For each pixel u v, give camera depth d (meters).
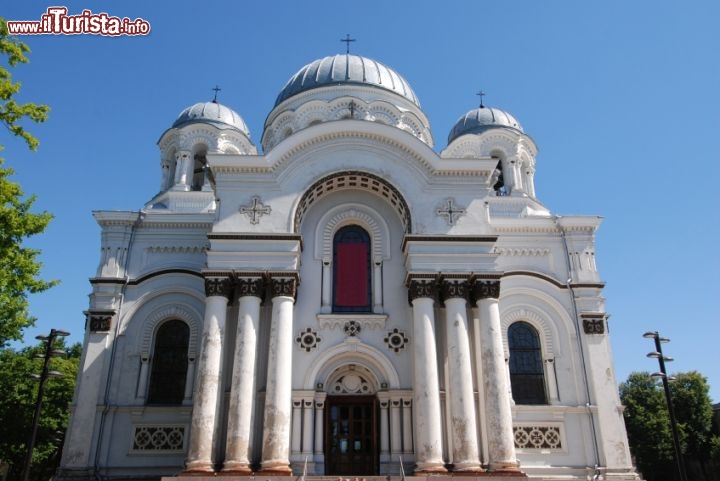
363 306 21.80
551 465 20.61
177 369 22.05
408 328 21.22
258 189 21.61
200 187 28.98
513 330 22.83
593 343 22.31
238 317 19.83
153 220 23.64
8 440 34.31
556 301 22.88
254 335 19.52
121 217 23.47
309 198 22.08
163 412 21.08
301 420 19.89
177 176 28.09
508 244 23.72
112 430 20.81
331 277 22.05
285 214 21.30
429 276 20.41
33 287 18.41
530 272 23.16
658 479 53.00
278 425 18.36
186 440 20.69
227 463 17.83
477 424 19.73
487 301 20.33
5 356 35.75
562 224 23.98
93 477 20.00
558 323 22.73
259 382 19.89
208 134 29.11
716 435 55.12
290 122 29.36
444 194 21.89
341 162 22.25
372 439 20.27
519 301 22.94
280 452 18.11
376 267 22.08
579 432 21.19
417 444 18.77
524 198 27.39
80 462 20.09
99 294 22.39
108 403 21.05
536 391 21.94
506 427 18.80
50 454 38.94
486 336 19.92
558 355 22.27
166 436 20.81
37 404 18.34
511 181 28.55
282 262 20.45
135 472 20.28
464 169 22.16
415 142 22.27
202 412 18.41
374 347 20.78
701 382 53.28
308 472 19.28
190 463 17.78
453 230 21.33
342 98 28.61
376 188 22.62
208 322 19.53
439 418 18.81
